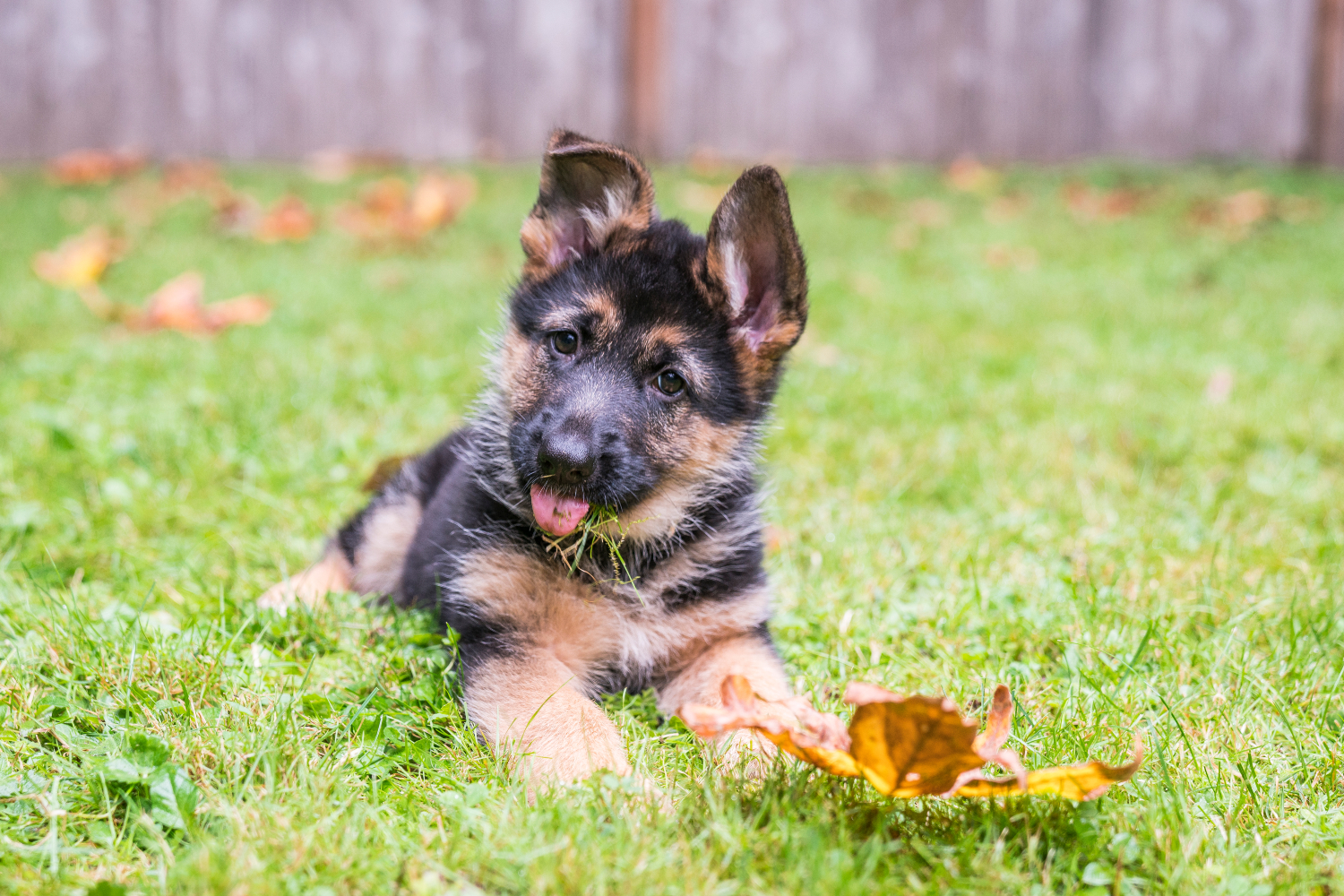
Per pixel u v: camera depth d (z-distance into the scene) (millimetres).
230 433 1236
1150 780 858
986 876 798
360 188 2539
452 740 890
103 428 1225
